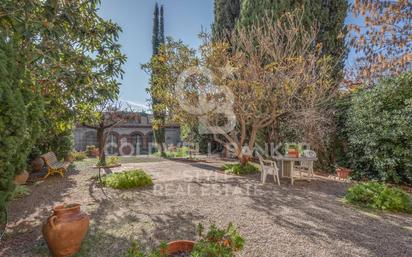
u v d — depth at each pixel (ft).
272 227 11.50
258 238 10.29
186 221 12.24
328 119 25.61
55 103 15.19
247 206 14.65
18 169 11.47
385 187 15.49
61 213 8.69
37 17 10.07
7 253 9.08
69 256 8.77
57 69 12.81
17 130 9.73
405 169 20.43
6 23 9.61
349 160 24.97
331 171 27.02
